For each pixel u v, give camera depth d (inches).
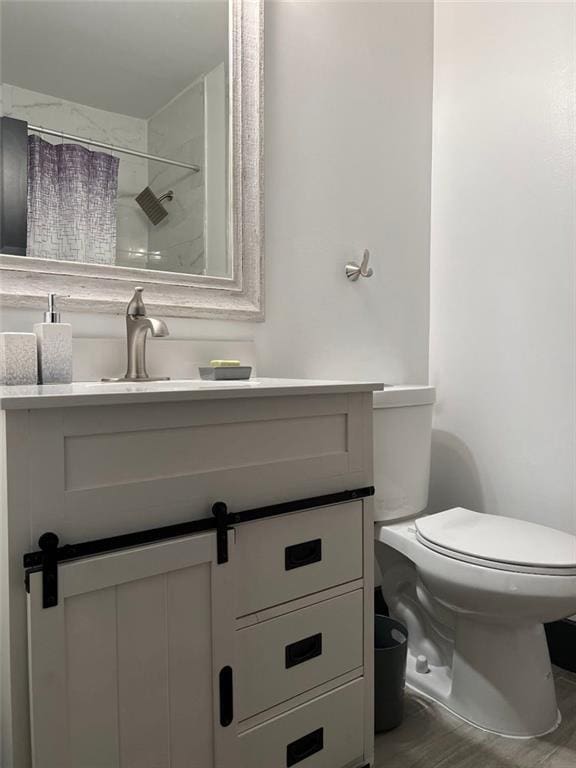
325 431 44.3
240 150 59.8
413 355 80.0
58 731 30.2
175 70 56.7
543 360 69.2
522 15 71.4
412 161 79.5
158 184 55.5
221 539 36.6
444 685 60.8
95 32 52.6
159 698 34.1
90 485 32.2
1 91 47.5
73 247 50.4
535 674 54.7
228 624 37.2
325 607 43.6
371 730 47.0
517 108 71.9
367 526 46.8
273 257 63.4
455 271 79.3
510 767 49.7
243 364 59.6
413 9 79.6
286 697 41.0
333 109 69.6
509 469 72.8
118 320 52.1
